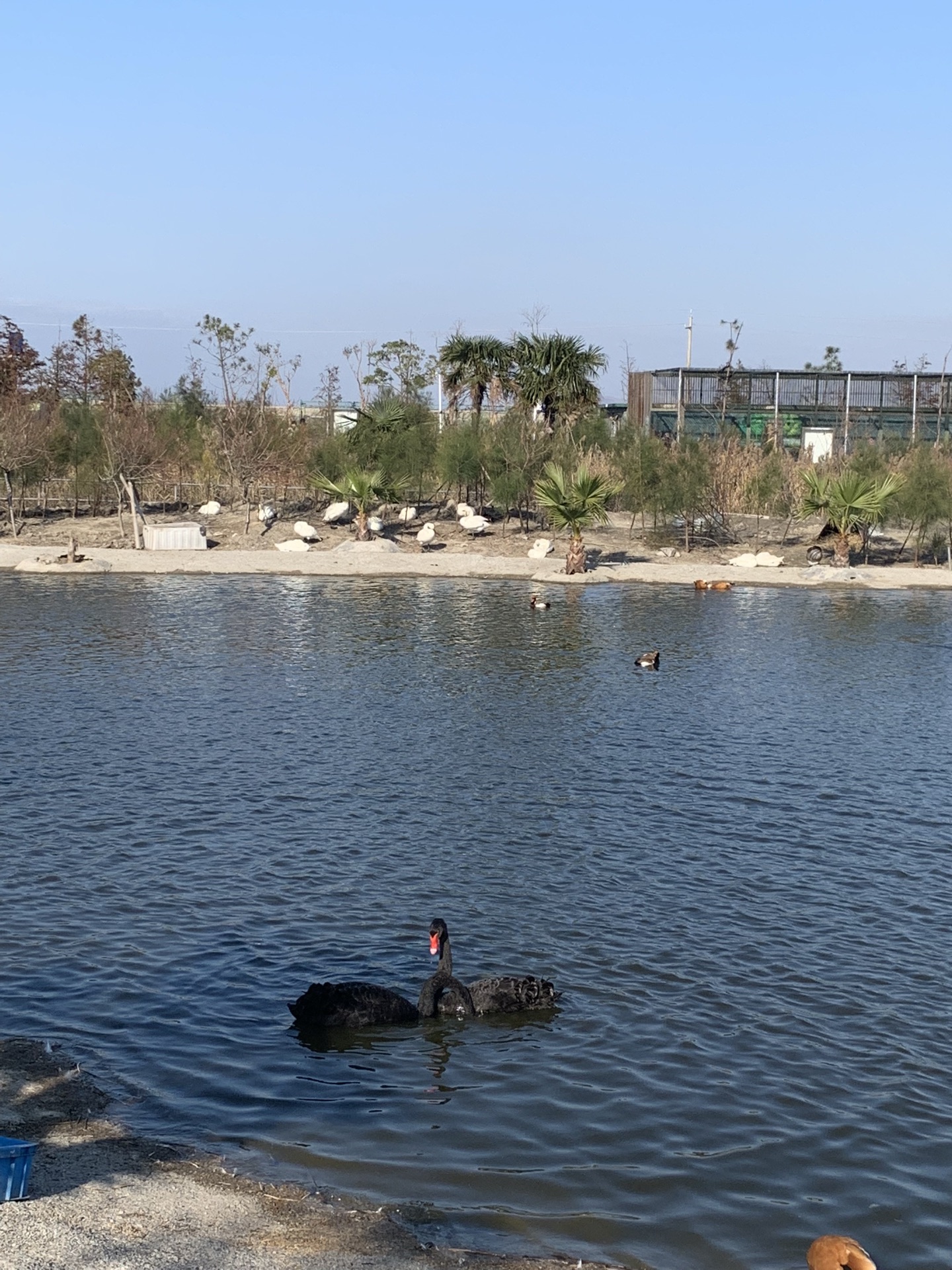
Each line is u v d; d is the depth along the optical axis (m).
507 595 54.66
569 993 16.12
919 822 23.34
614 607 51.97
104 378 106.88
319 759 26.92
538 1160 12.30
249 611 48.59
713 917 18.61
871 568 63.12
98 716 30.38
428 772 26.09
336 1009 14.83
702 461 69.12
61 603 49.47
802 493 74.88
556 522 60.81
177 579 58.03
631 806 24.02
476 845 21.56
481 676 36.69
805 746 28.92
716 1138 12.80
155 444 72.88
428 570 61.31
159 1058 14.11
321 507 77.25
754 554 65.69
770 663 39.62
